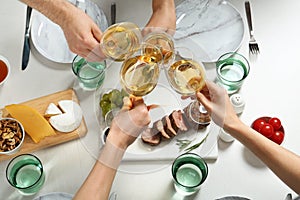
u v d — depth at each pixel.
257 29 1.23
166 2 1.13
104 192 0.96
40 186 1.07
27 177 1.07
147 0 1.25
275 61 1.20
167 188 1.07
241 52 1.20
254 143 1.00
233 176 1.08
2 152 1.06
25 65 1.17
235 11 1.21
